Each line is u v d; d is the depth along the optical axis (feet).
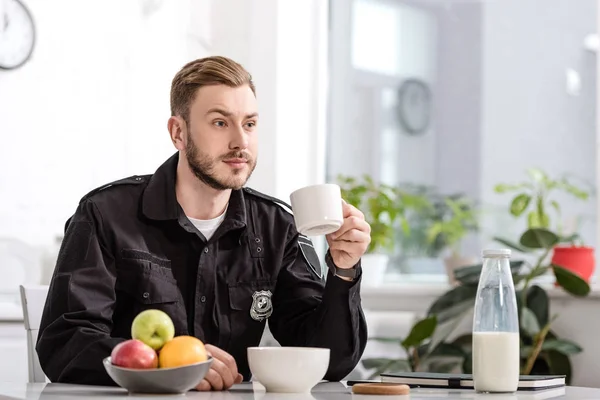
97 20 12.64
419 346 12.41
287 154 13.99
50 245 12.11
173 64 13.25
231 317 7.63
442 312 12.17
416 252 14.85
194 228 7.54
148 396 5.40
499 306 5.86
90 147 12.53
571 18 14.10
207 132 7.22
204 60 7.39
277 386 5.72
